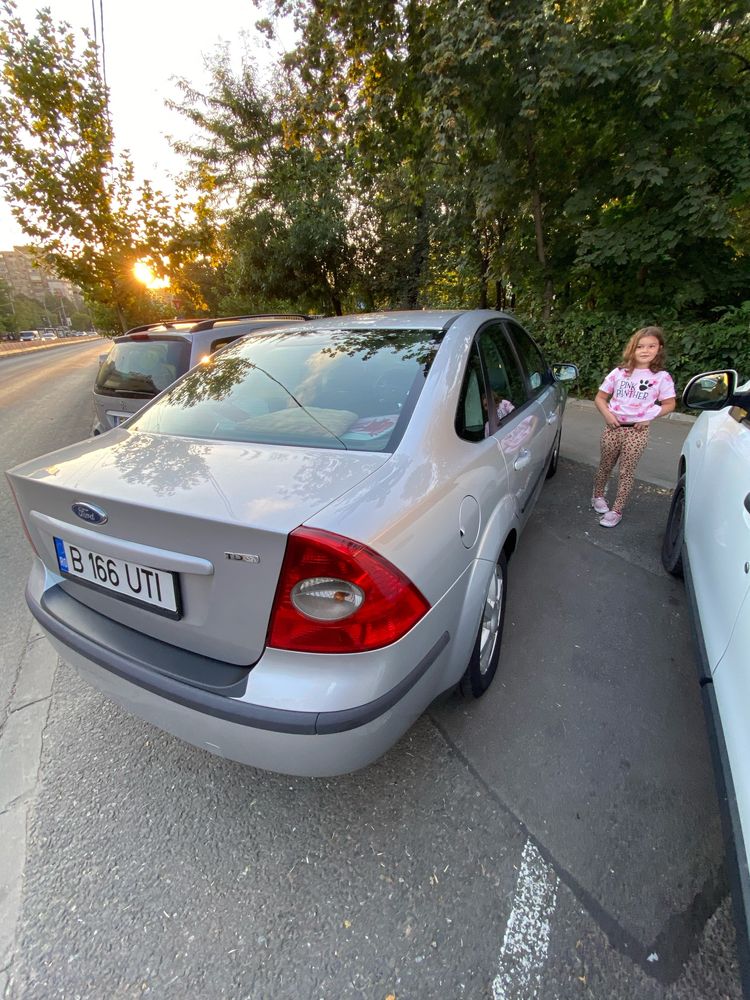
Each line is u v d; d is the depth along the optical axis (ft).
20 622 9.70
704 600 6.52
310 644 4.32
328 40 28.58
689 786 5.99
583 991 4.26
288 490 4.77
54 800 6.12
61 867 5.38
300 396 6.84
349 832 5.63
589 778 6.13
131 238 40.06
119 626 5.51
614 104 25.72
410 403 6.28
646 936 4.60
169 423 7.07
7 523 14.19
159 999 4.33
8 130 34.22
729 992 4.20
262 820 5.81
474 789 6.03
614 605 9.50
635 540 11.96
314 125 32.63
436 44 24.72
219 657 4.82
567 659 8.12
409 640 4.66
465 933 4.70
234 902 5.02
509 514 7.37
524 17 22.07
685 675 7.73
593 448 19.54
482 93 25.09
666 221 24.72
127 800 6.10
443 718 7.03
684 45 24.41
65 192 36.32
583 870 5.16
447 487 5.65
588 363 28.04
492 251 37.78
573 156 29.14
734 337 21.75
